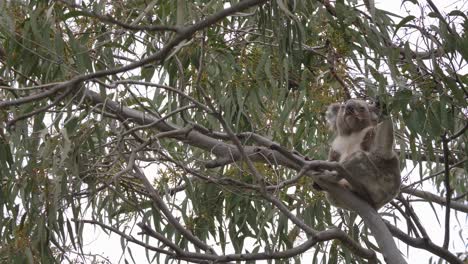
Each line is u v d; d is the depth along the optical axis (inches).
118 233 377.4
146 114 449.7
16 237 399.2
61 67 389.4
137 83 357.1
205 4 431.5
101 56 438.0
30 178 397.1
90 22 418.6
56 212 378.9
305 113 426.6
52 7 367.9
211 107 346.0
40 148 398.9
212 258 360.2
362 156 414.6
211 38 413.1
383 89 365.7
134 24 347.6
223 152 410.6
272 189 401.4
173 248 362.9
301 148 496.4
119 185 422.6
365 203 392.5
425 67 372.2
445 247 410.0
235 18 448.1
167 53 347.6
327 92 416.2
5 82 416.8
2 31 393.1
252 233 478.0
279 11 373.7
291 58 391.5
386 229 380.5
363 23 397.4
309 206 466.3
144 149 401.1
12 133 390.6
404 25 367.6
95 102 409.1
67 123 368.5
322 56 422.0
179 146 480.1
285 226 457.4
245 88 429.1
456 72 381.7
